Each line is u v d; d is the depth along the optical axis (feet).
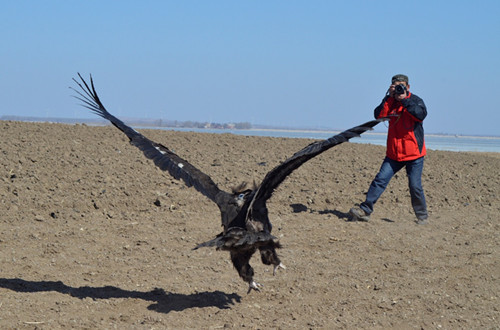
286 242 31.35
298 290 24.94
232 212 20.35
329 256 29.55
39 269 25.52
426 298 24.47
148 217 34.09
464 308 23.66
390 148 35.78
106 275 25.59
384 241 32.35
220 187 39.58
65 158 43.37
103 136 54.34
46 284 23.90
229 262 28.22
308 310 22.80
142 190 37.88
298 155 18.29
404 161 35.68
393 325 21.74
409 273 27.58
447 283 26.40
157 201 36.29
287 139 65.16
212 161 48.19
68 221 32.14
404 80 35.04
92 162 43.01
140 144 20.08
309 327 21.22
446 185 47.16
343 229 34.22
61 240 29.32
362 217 35.99
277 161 49.44
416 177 35.73
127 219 33.50
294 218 35.91
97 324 20.42
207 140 59.57
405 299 24.30
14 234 29.32
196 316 21.79
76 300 22.45
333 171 47.96
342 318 22.09
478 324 22.15
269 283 25.66
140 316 21.53
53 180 37.70
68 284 24.17
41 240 29.04
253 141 61.11
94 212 33.91
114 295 23.45
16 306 21.29
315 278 26.40
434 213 39.50
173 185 39.81
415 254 30.45
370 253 30.32
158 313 21.85
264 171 44.98
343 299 24.13
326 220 35.86
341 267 27.99
